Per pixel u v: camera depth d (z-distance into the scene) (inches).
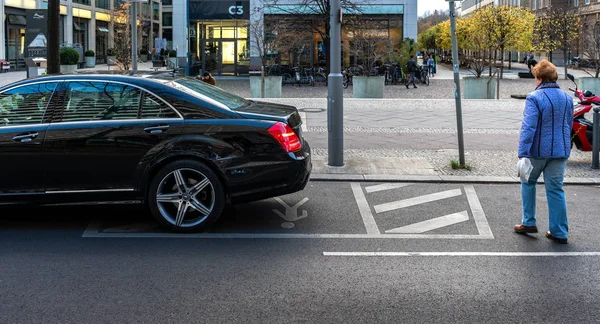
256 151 228.4
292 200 293.4
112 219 255.4
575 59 1876.2
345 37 1326.3
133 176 228.7
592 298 172.1
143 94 233.0
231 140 227.6
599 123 370.9
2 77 1278.3
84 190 229.9
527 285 182.2
